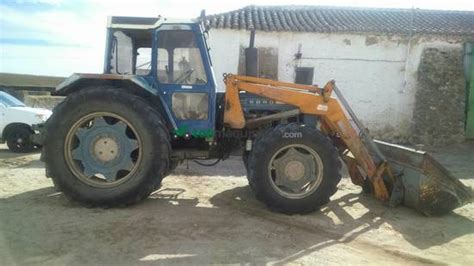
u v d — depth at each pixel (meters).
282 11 13.96
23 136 9.15
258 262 3.49
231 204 5.20
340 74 12.17
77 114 4.75
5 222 4.25
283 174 4.88
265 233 4.18
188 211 4.81
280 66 12.08
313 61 12.10
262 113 5.38
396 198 5.11
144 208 4.85
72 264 3.34
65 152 4.77
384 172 5.26
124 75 4.88
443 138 11.70
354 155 5.23
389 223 4.63
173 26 5.00
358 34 12.02
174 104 5.11
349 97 12.27
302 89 5.27
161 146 4.75
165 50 5.04
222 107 5.31
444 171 4.90
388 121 12.36
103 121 4.82
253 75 5.95
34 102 15.03
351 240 4.10
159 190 5.79
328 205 5.25
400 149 5.21
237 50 11.88
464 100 11.90
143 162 4.75
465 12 14.67
